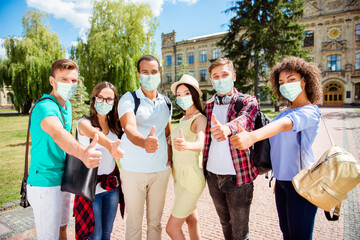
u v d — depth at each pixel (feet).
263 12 58.95
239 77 60.75
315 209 5.72
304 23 105.60
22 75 78.89
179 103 7.64
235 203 6.74
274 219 11.24
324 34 102.99
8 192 15.44
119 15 64.85
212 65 7.22
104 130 7.59
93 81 65.41
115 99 7.66
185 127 7.34
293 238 5.78
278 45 59.21
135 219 7.02
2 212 12.55
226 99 7.14
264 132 4.59
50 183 6.00
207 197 14.06
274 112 77.46
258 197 13.98
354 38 98.07
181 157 7.16
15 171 20.68
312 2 103.76
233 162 6.64
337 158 4.68
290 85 6.15
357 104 97.81
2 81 96.17
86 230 6.77
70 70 6.38
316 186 4.81
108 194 7.45
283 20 57.93
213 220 11.24
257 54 59.72
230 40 64.69
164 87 134.21
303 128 5.36
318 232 9.93
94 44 63.16
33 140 5.97
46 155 5.97
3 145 34.06
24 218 11.84
